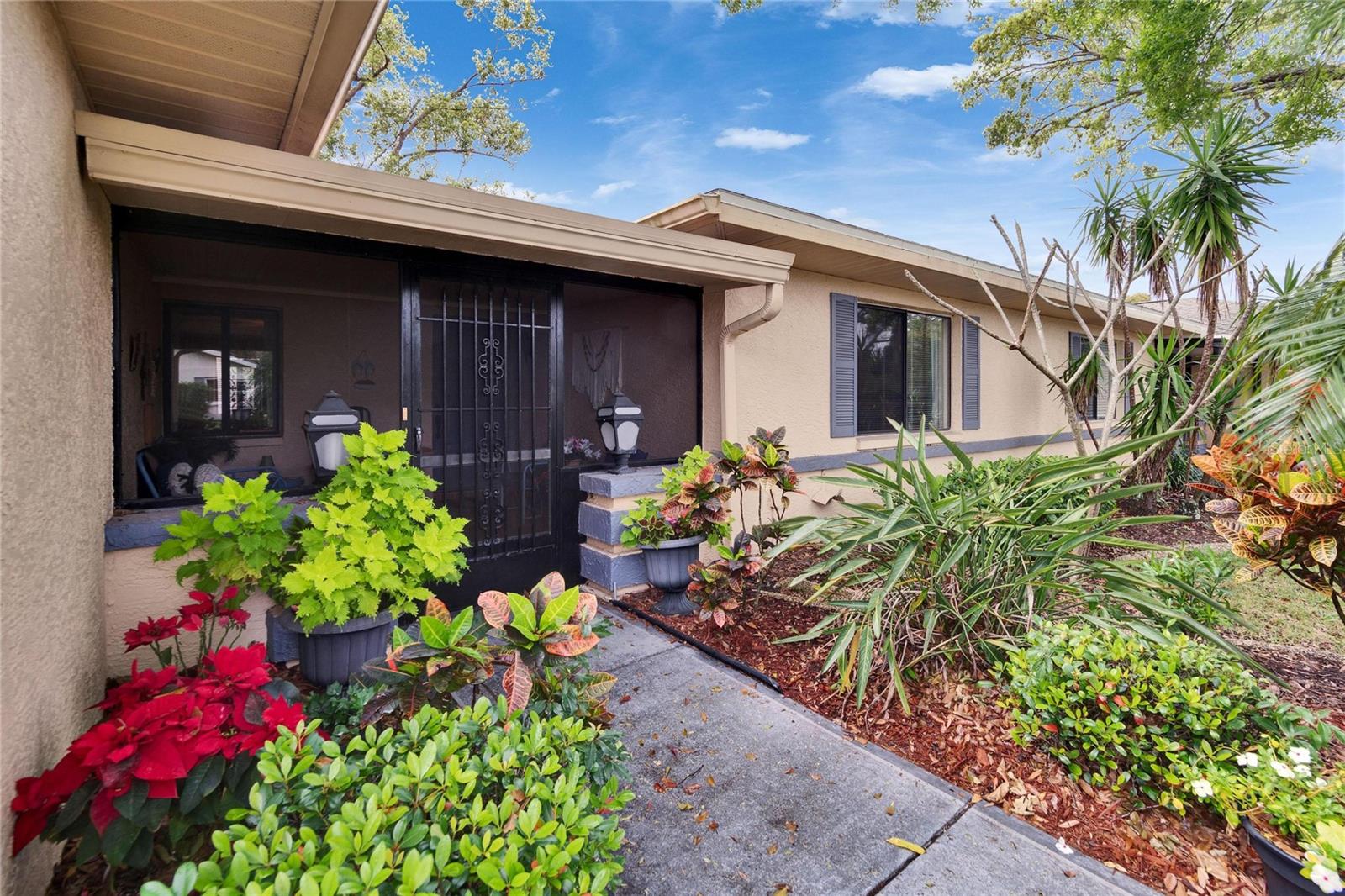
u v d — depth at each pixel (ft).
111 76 8.30
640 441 18.93
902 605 9.95
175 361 20.22
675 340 17.20
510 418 13.23
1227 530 9.15
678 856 6.25
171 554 7.64
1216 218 15.70
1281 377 10.95
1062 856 6.26
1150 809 6.91
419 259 11.12
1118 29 25.91
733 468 13.06
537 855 4.00
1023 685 7.76
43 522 5.45
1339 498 7.86
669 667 10.54
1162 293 18.43
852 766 7.79
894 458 20.25
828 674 10.10
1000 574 9.91
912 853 6.29
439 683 5.83
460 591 12.41
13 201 4.83
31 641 5.06
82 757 4.48
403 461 8.78
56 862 5.67
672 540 12.55
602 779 5.83
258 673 5.31
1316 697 9.16
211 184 7.86
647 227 11.75
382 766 5.01
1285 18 14.19
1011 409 25.95
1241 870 6.08
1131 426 23.22
